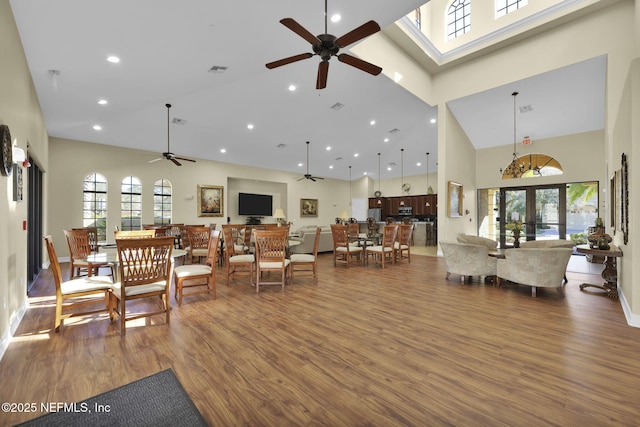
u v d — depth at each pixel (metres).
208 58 4.02
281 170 11.23
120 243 2.55
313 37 2.70
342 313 3.18
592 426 1.47
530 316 3.08
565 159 7.74
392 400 1.69
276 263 4.07
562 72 5.64
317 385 1.84
